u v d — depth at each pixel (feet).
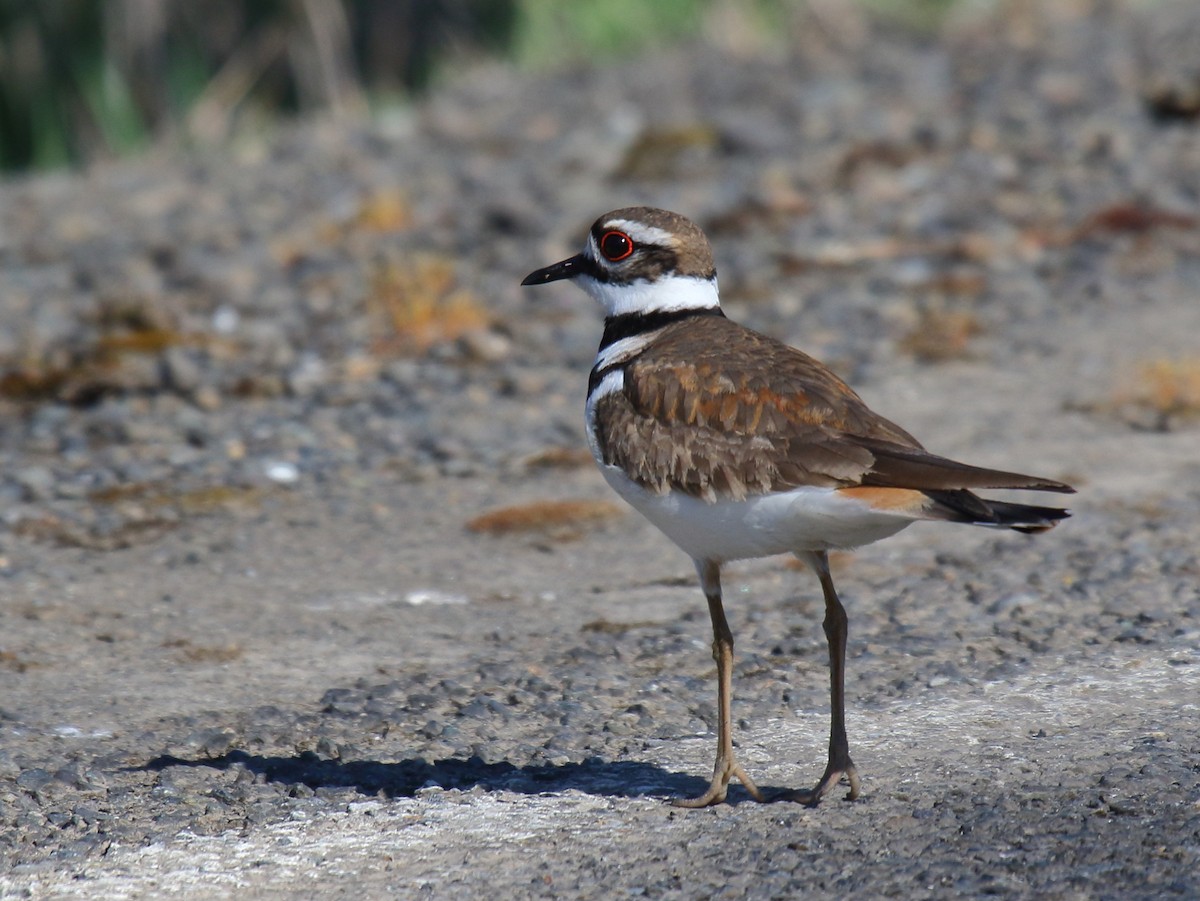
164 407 48.93
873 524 22.56
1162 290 54.95
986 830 22.80
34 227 74.84
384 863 23.20
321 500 41.65
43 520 40.24
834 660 24.41
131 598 35.27
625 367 25.66
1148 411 45.21
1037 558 35.63
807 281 58.65
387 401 49.19
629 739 27.71
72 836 24.30
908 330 53.06
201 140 93.61
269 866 23.24
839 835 23.09
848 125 78.07
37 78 90.94
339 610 34.53
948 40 98.12
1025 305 54.65
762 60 98.53
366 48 104.88
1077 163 69.72
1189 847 21.77
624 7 109.19
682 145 77.97
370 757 27.25
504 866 22.86
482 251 65.46
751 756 26.66
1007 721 27.35
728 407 23.82
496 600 35.04
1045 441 43.42
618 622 33.47
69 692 30.25
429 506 41.11
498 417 47.52
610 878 22.26
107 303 59.00
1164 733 26.21
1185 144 71.10
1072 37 95.40
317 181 79.87
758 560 36.86
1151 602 32.73
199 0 96.27
